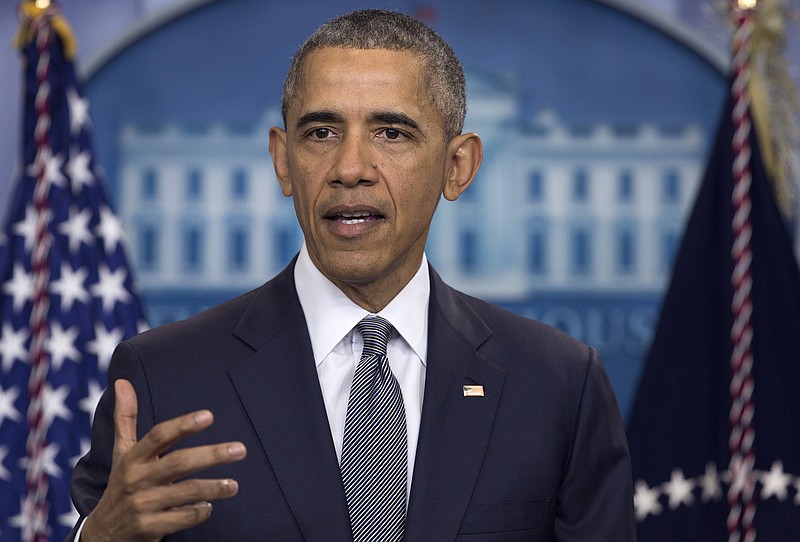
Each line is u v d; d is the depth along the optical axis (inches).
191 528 159.3
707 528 322.3
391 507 161.0
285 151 177.3
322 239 160.2
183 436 133.3
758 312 328.5
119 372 172.1
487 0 426.9
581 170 426.0
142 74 423.8
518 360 179.0
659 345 334.3
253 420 164.4
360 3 428.1
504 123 426.0
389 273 169.0
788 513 314.3
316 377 168.4
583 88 427.5
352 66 159.5
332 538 157.9
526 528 167.0
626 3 426.0
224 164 425.1
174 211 422.9
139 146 422.9
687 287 336.8
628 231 425.7
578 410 178.4
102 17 424.2
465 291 422.6
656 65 427.8
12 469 318.3
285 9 427.5
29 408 322.0
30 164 338.6
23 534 315.6
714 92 426.9
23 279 330.3
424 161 162.9
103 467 171.6
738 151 339.3
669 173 426.9
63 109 343.3
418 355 173.8
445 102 167.3
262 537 158.6
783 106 353.7
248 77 426.3
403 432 165.0
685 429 327.6
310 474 160.9
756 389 323.3
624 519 177.0
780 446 318.0
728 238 333.7
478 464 166.6
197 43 425.7
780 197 351.3
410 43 164.2
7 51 415.8
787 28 408.2
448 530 161.0
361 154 157.2
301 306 174.9
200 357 170.6
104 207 343.0
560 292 423.5
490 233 423.5
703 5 427.5
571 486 176.2
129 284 340.8
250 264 423.8
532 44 427.8
